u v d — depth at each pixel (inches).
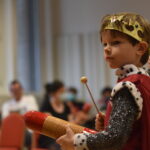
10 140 249.3
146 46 80.0
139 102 73.0
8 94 393.4
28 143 285.7
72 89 390.3
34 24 462.6
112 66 79.7
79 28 449.4
